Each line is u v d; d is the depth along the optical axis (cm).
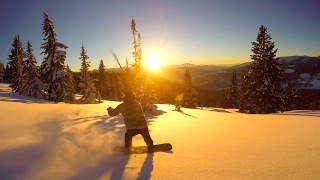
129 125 424
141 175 312
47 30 2595
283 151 430
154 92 1391
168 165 353
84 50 3369
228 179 300
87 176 301
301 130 676
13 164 308
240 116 1302
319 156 389
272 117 1180
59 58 2594
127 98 434
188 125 820
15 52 4284
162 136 590
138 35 1425
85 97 3306
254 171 327
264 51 2772
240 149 454
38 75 2952
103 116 876
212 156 404
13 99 1620
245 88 3788
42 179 276
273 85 2725
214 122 960
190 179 300
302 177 301
